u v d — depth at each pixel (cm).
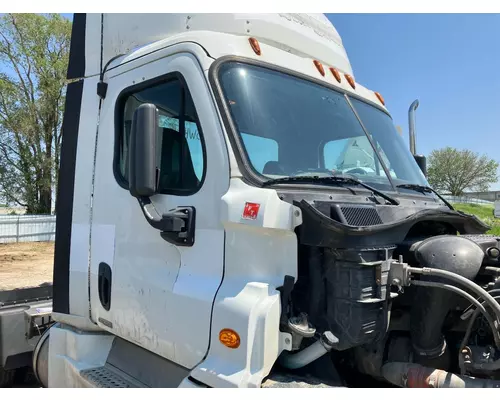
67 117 345
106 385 274
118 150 300
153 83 275
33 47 2877
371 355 246
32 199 2978
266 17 293
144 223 271
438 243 234
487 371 210
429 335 231
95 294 306
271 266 218
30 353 403
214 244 232
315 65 312
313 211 213
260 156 240
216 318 219
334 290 221
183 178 253
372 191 267
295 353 233
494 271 228
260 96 257
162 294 251
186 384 225
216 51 252
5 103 2894
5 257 1886
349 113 313
